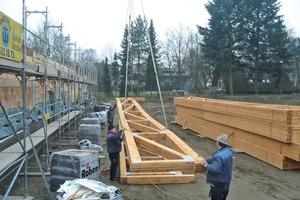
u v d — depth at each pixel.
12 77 12.09
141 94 48.06
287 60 37.38
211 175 5.45
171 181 8.39
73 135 15.06
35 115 12.57
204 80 49.88
